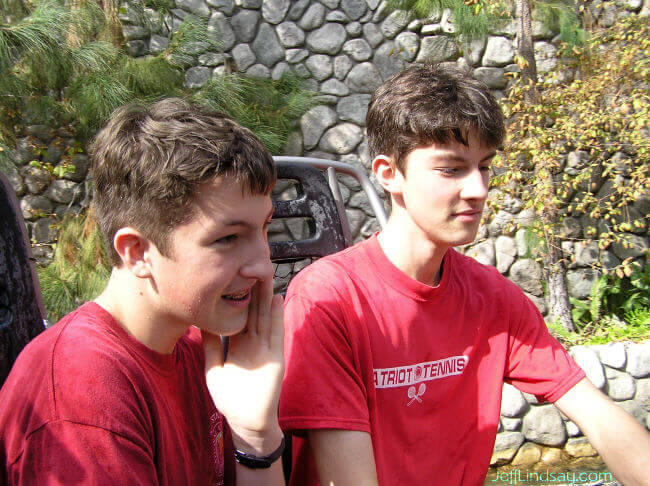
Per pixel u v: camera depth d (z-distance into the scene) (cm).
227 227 95
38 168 530
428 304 142
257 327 112
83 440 86
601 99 489
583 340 485
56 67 368
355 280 140
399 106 135
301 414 126
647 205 555
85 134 442
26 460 86
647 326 494
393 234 143
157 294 99
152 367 102
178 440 105
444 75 137
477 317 149
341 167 213
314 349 129
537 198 465
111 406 89
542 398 157
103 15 422
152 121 98
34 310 134
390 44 572
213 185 93
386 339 138
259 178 97
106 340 96
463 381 147
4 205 132
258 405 108
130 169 95
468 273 154
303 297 135
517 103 473
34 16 360
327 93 580
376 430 136
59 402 87
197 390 117
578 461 426
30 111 421
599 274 561
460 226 134
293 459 140
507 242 571
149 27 511
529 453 428
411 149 134
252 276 99
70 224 386
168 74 438
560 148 478
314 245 188
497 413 151
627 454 140
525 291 570
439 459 144
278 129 521
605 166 550
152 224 94
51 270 371
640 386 439
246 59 576
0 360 126
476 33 496
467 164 133
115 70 395
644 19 495
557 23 528
